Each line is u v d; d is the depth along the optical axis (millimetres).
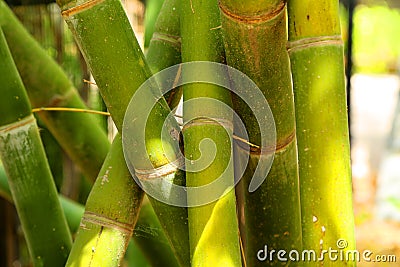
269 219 1148
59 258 1266
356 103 8039
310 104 1065
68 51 1876
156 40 1183
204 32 1035
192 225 1000
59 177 2104
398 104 5910
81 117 1391
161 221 1078
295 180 1124
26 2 1882
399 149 5516
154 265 1374
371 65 8789
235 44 1004
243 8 965
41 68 1361
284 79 1040
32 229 1251
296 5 1059
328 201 1080
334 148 1069
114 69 1011
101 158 1400
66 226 1285
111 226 1078
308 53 1060
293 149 1102
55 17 1886
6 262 2461
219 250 981
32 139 1225
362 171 6297
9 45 1333
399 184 5078
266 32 985
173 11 1184
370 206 5199
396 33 8797
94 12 998
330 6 1058
